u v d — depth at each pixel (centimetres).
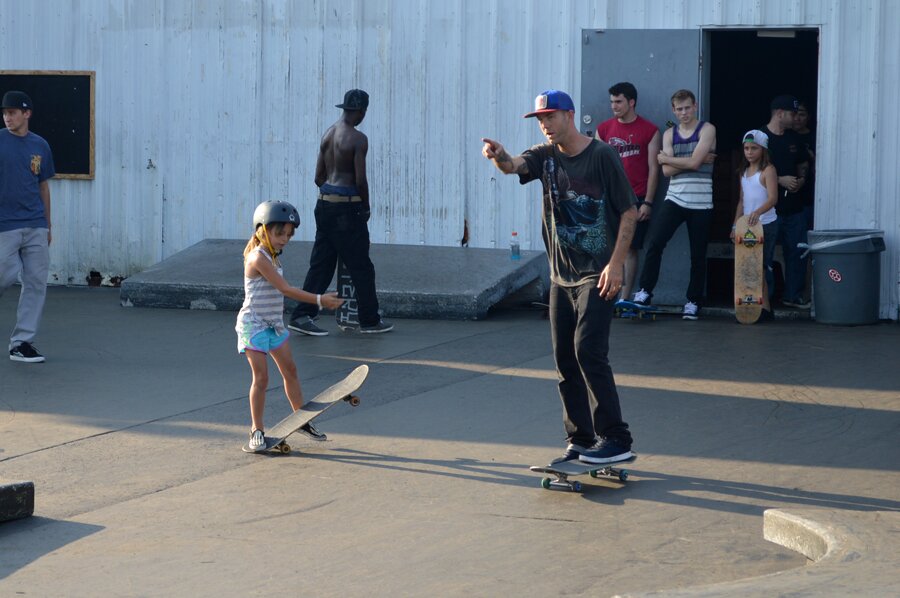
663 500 715
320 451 841
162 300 1540
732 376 1076
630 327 1362
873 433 871
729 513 688
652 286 1444
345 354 1202
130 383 1074
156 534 661
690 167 1395
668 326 1370
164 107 1714
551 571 595
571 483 736
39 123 1759
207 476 779
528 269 1518
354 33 1625
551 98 723
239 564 611
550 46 1547
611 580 581
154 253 1741
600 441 752
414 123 1611
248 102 1680
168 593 571
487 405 974
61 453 839
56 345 1270
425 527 669
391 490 743
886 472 770
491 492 737
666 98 1482
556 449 839
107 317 1466
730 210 1977
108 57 1728
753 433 875
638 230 1448
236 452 840
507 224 1592
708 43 1495
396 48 1609
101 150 1745
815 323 1388
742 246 1375
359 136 1292
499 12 1561
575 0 1525
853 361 1144
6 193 1145
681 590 523
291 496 733
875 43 1403
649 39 1480
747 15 1455
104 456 831
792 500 711
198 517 691
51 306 1565
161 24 1700
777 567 598
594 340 738
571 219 736
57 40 1744
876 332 1320
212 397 1016
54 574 598
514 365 1137
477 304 1416
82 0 1731
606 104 1504
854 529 604
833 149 1427
